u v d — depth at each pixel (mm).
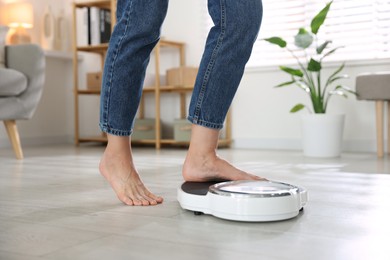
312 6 3486
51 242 908
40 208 1257
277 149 3484
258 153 3150
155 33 1231
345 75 3018
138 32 1209
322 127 2830
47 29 4234
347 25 3379
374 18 3281
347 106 3285
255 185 1122
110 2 3887
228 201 1054
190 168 1286
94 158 2846
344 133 3299
